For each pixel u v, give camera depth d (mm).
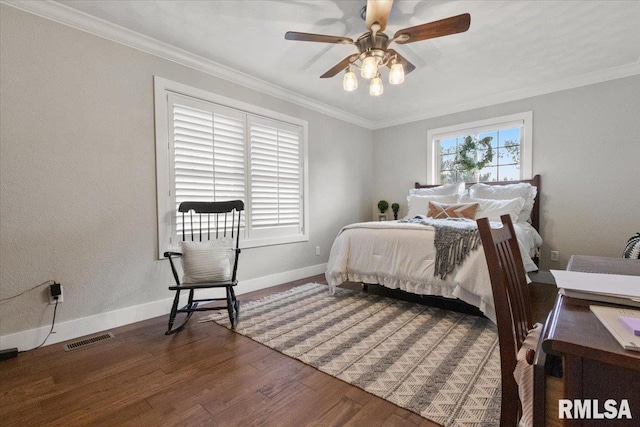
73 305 2285
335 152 4605
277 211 3762
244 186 3398
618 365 472
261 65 3105
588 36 2588
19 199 2072
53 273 2203
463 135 4371
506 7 2188
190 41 2658
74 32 2283
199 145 3018
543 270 3725
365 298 3111
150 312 2676
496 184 4035
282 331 2311
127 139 2553
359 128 5039
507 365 954
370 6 1704
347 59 2307
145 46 2621
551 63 3092
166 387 1624
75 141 2293
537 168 3771
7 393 1585
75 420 1383
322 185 4402
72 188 2283
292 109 3951
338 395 1537
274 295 3254
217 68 3100
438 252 2553
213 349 2049
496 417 1354
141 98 2631
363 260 3029
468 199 3822
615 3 2158
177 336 2270
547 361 646
